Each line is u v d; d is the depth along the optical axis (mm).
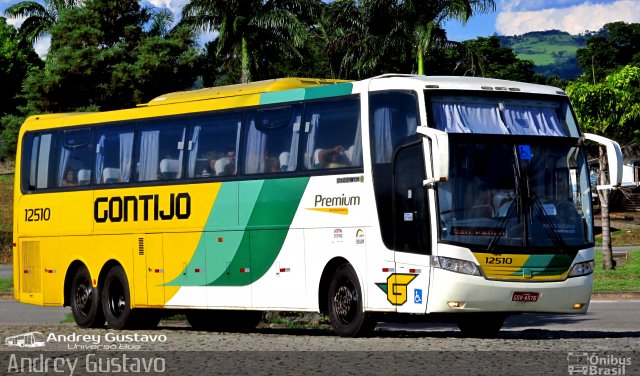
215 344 16016
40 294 24391
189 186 21047
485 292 16891
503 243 17062
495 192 17188
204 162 20812
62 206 23828
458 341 16109
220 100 20719
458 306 16891
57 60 37062
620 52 111938
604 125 43125
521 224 17203
